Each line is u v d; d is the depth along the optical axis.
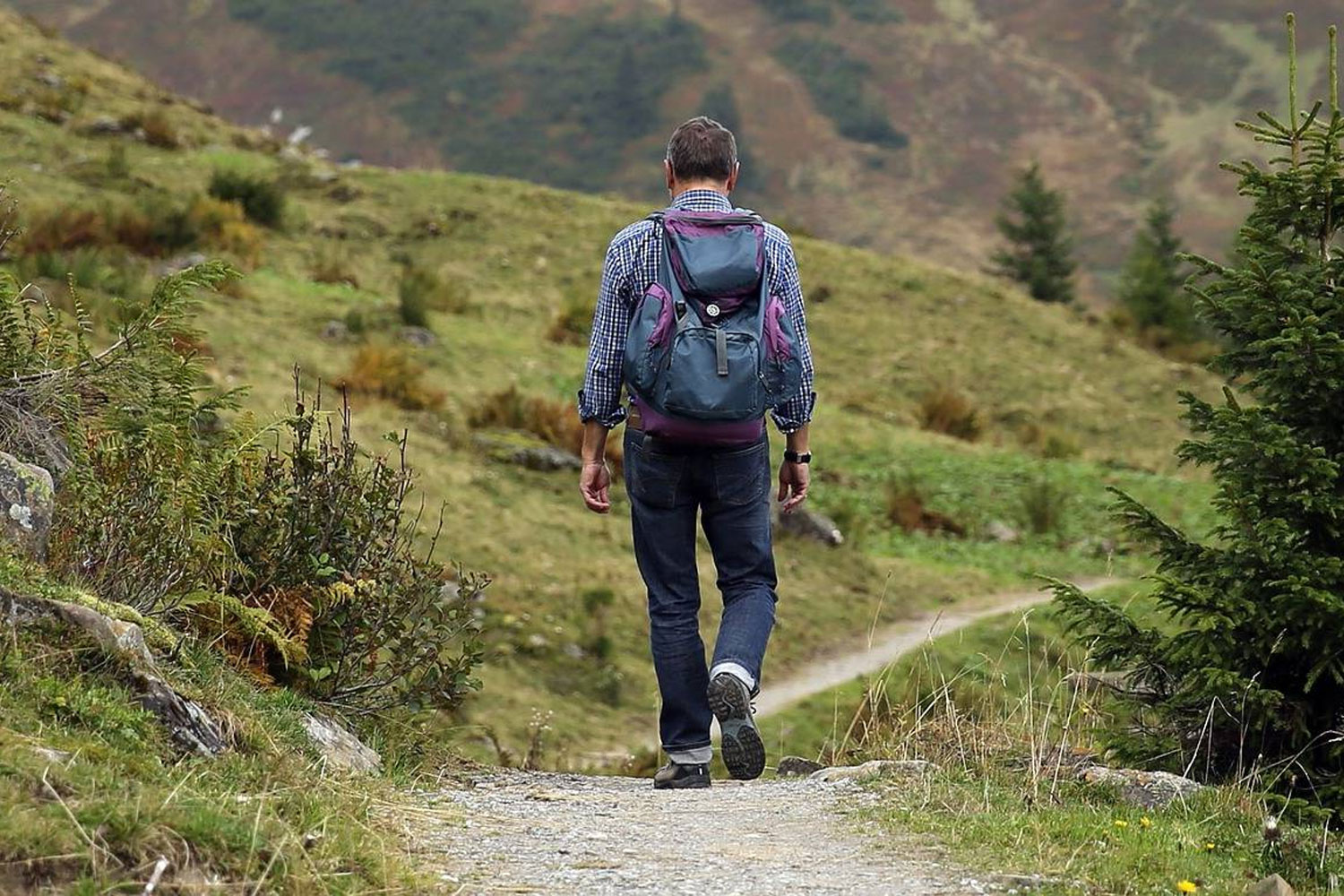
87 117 37.31
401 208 39.28
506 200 41.47
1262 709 5.98
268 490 6.29
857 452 28.69
